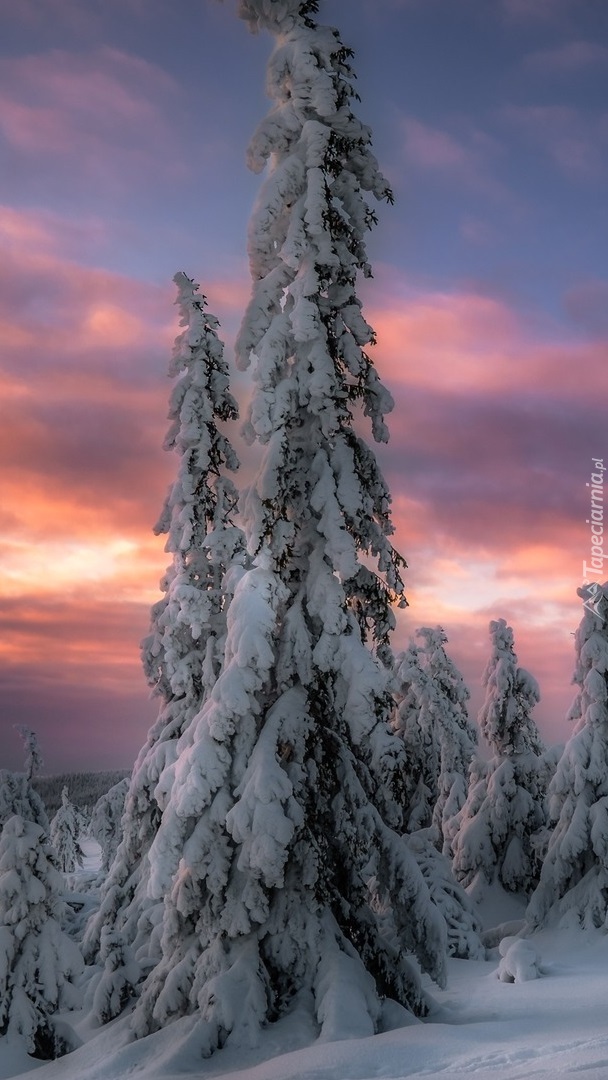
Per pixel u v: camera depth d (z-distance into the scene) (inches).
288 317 791.1
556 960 1246.3
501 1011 821.2
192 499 1030.4
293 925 707.4
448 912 1321.4
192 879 729.6
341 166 797.2
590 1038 567.2
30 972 826.2
